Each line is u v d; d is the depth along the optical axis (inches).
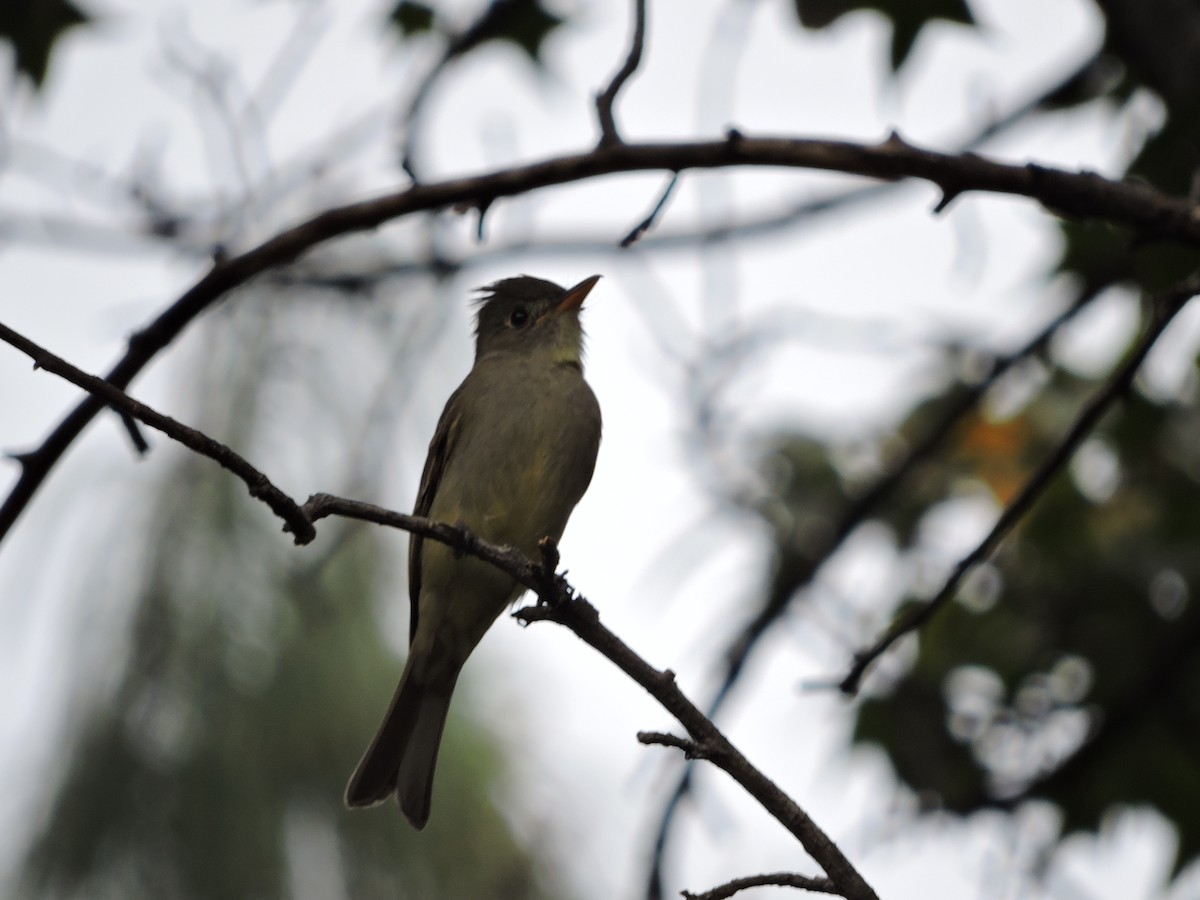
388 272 385.1
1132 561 421.4
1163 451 422.6
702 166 261.9
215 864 371.2
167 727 374.9
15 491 263.7
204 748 374.3
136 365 272.2
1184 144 329.4
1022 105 380.8
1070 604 427.8
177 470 389.4
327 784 385.4
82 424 264.4
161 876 368.8
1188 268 344.8
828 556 410.3
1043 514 429.4
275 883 372.8
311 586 390.6
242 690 380.8
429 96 348.8
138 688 376.2
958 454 438.6
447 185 270.1
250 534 389.1
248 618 385.1
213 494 387.2
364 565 400.5
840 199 388.2
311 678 387.2
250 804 375.6
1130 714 418.3
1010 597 431.2
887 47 343.9
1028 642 426.9
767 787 207.3
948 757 422.6
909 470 409.7
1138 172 336.8
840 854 203.9
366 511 218.1
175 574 381.7
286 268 382.6
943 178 259.0
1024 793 414.3
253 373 388.8
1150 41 311.7
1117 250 393.7
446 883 397.7
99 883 367.2
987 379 401.7
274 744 382.3
